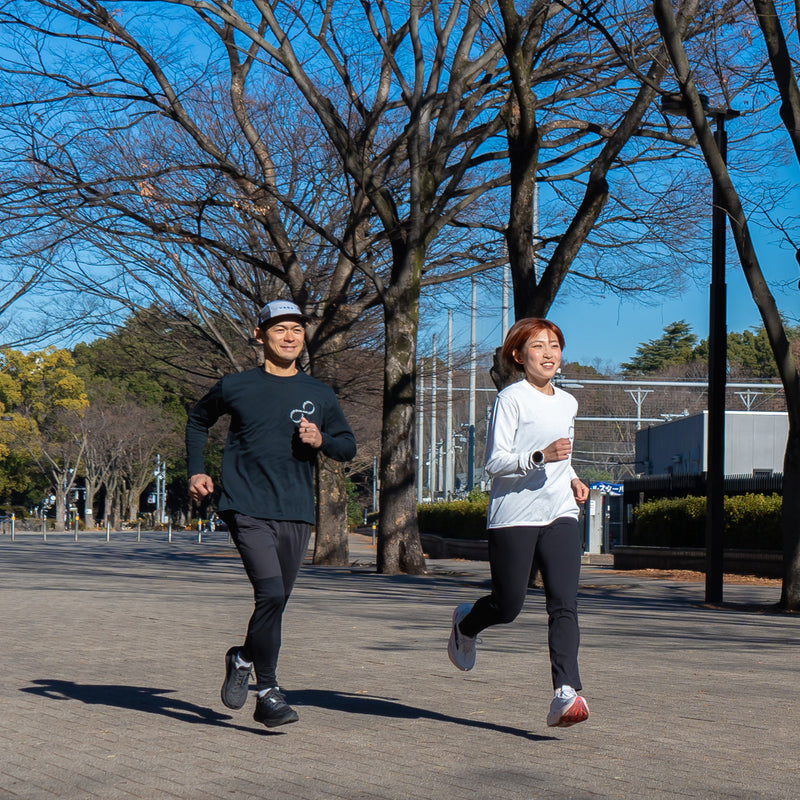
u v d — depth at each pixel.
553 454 5.05
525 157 17.89
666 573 23.59
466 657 5.79
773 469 40.03
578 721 5.05
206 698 6.43
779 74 13.07
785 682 7.26
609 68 19.42
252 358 29.16
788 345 13.48
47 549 36.59
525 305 17.89
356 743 5.10
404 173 21.77
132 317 27.39
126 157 22.14
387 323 21.52
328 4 20.16
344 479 27.06
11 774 4.54
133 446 76.81
